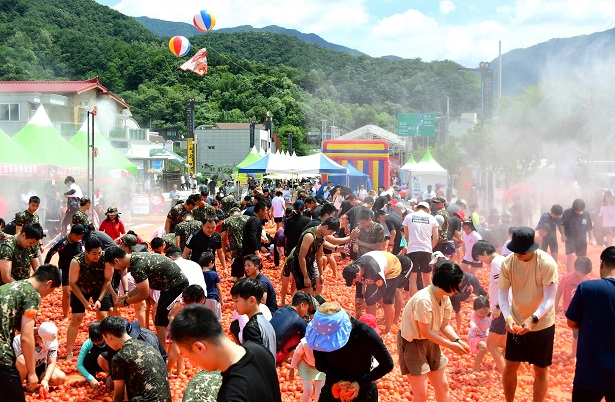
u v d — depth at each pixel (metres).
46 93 51.78
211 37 189.50
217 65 142.25
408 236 11.98
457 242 14.95
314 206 16.58
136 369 5.73
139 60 125.25
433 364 6.48
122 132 63.78
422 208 12.02
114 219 15.40
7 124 50.44
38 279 6.59
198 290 7.76
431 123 70.94
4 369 5.90
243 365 3.83
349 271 9.97
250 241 11.80
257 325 6.23
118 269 9.74
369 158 38.66
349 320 5.50
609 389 5.49
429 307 6.23
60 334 10.83
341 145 39.09
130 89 122.50
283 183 44.91
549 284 6.74
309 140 132.00
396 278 10.61
